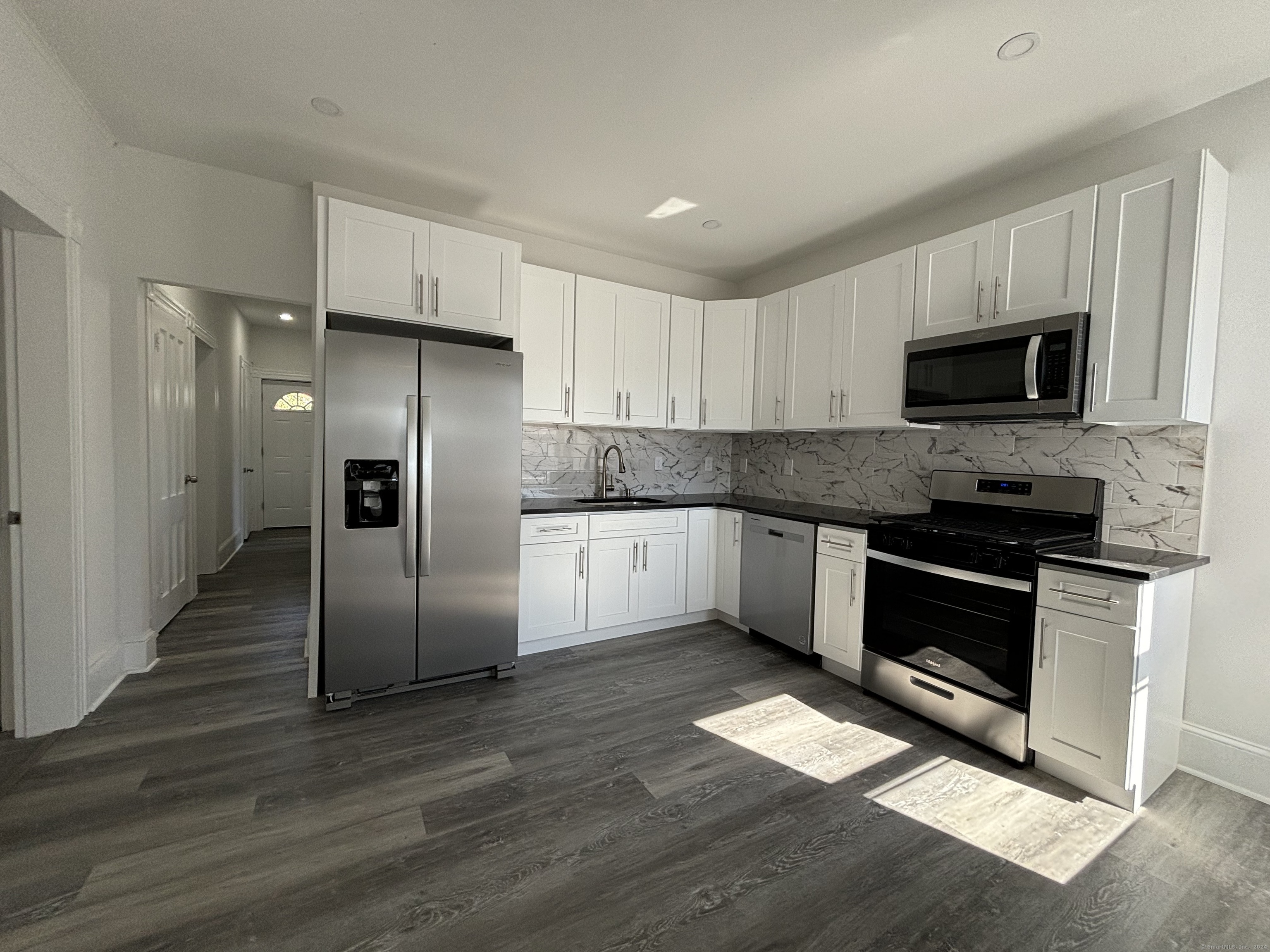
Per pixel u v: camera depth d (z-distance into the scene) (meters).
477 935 1.33
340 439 2.43
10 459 2.13
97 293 2.46
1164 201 1.91
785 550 3.23
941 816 1.82
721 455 4.51
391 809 1.79
